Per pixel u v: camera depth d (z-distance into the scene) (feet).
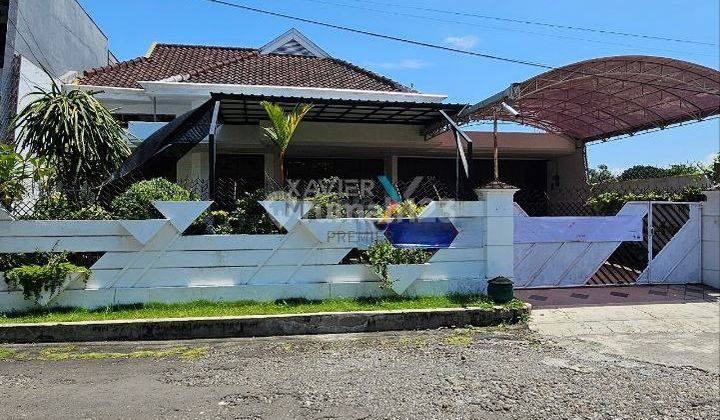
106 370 17.65
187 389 15.74
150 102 39.09
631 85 37.40
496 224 27.04
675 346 21.56
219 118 37.52
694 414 14.39
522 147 51.19
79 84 39.47
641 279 32.89
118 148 29.66
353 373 17.39
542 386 16.31
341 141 40.50
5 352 19.76
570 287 31.91
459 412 14.14
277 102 32.73
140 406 14.32
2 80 35.32
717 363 19.29
